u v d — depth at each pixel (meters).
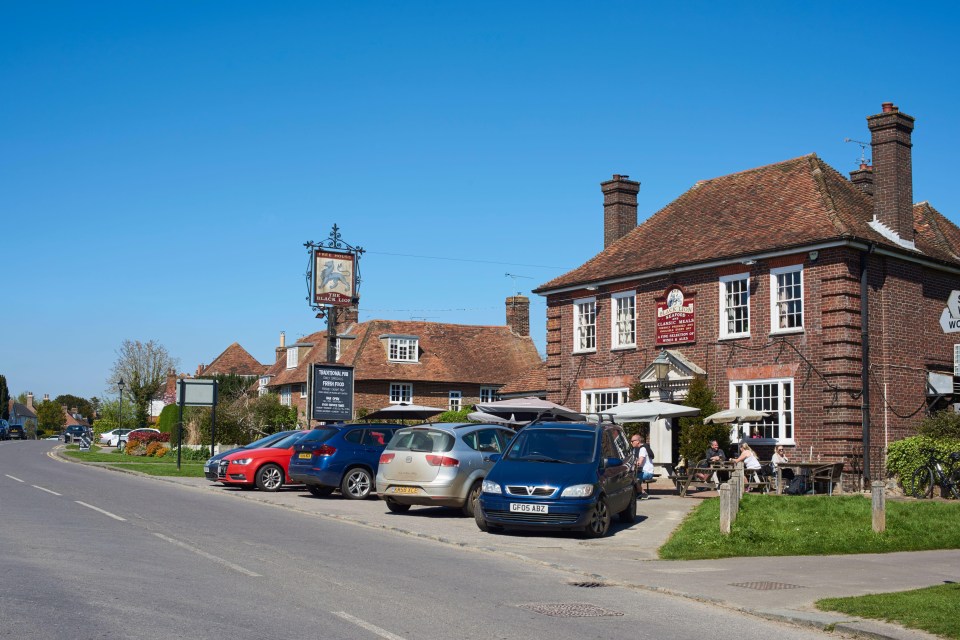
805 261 26.94
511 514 16.22
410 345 59.06
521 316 63.69
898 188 28.03
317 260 36.78
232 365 94.19
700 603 10.54
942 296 29.22
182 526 15.70
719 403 28.88
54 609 8.63
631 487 18.70
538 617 9.30
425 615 9.05
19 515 16.42
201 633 7.92
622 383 32.28
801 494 23.58
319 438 23.55
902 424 26.94
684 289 30.36
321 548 13.63
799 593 11.07
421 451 19.08
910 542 16.28
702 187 34.72
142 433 60.84
